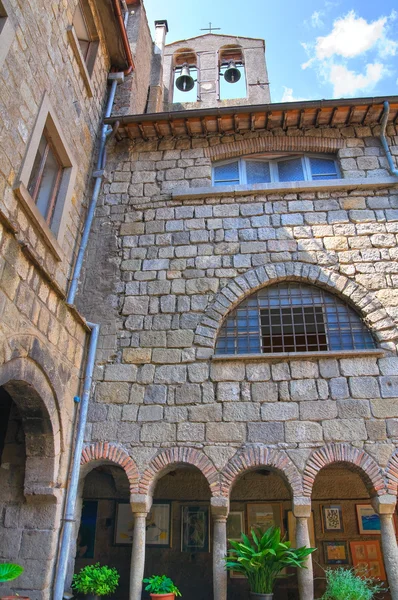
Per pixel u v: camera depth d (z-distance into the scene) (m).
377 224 9.09
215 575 6.73
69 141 8.69
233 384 7.87
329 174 10.05
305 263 8.84
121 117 10.22
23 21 6.70
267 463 7.20
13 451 7.30
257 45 15.43
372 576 8.34
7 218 5.37
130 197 9.95
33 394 6.57
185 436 7.54
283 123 10.22
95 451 7.54
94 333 8.47
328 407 7.53
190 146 10.47
